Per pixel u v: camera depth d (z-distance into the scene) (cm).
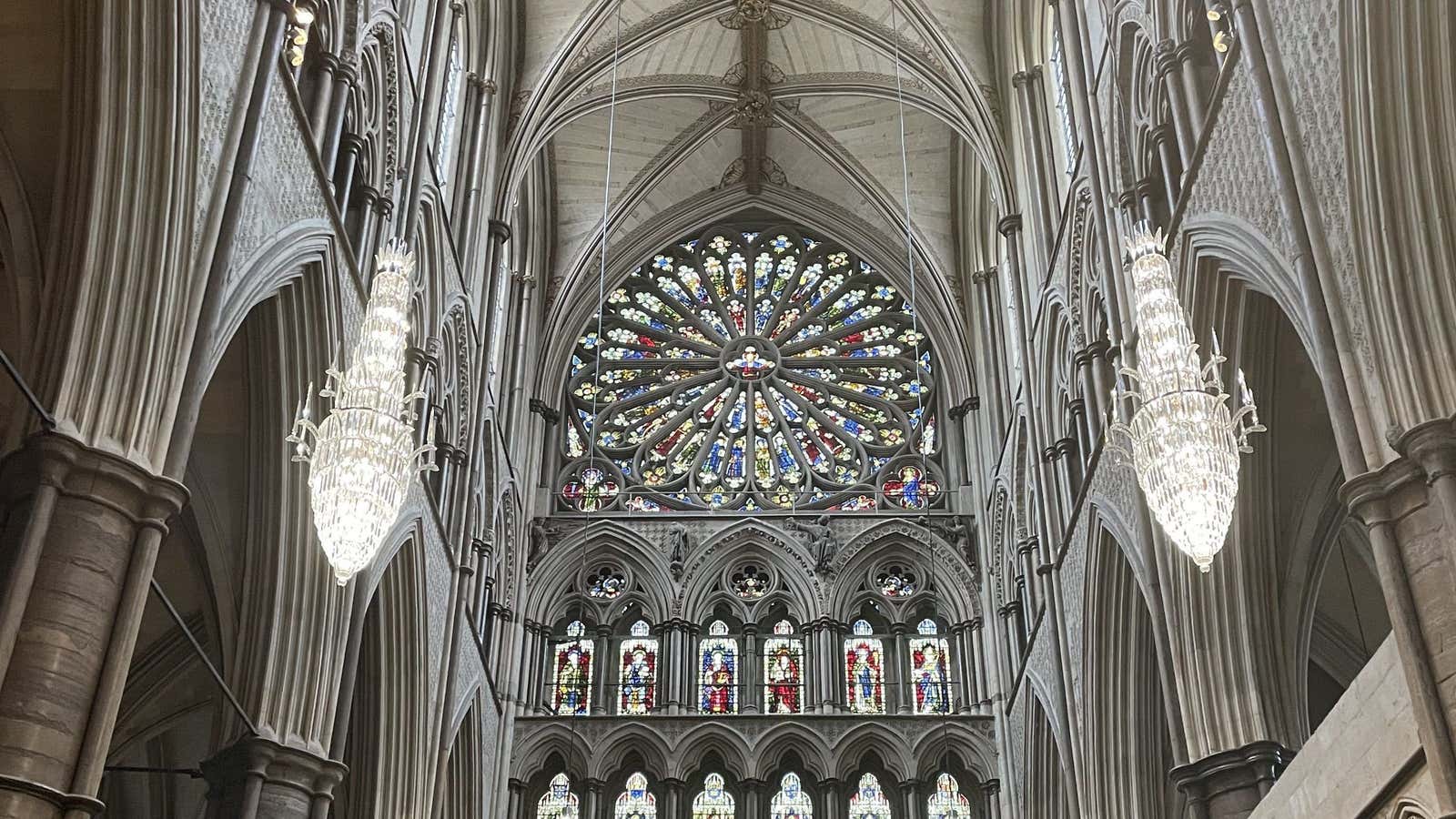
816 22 3369
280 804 1745
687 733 3200
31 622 1183
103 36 1377
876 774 3192
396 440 1426
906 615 3416
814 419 3791
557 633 3438
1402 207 1259
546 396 3719
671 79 3550
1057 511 2661
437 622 2492
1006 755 3119
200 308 1416
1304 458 1992
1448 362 1209
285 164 1677
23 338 1407
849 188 3900
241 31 1557
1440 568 1124
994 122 3109
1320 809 1390
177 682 2397
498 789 3095
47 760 1152
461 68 2811
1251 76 1488
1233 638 1831
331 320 1850
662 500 3644
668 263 4012
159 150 1386
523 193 3534
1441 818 1070
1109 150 2231
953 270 3741
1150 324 1435
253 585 1842
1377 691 1241
